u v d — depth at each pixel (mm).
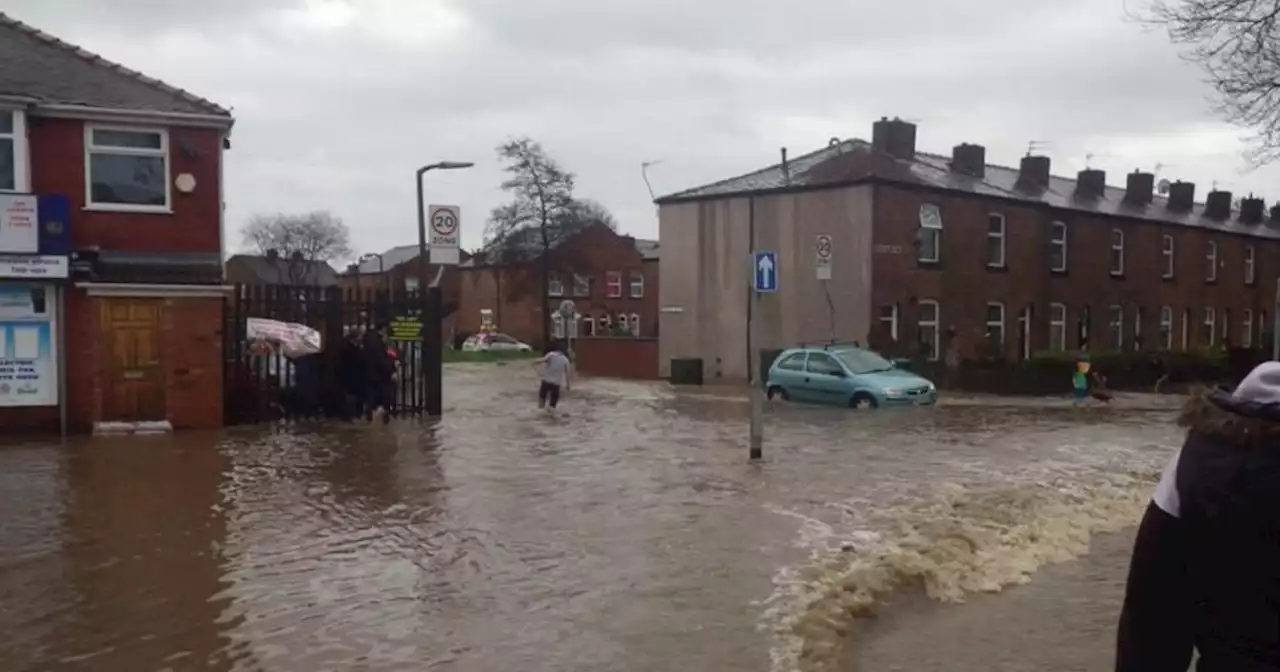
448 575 8141
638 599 7492
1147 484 12750
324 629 6805
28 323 17031
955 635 6992
